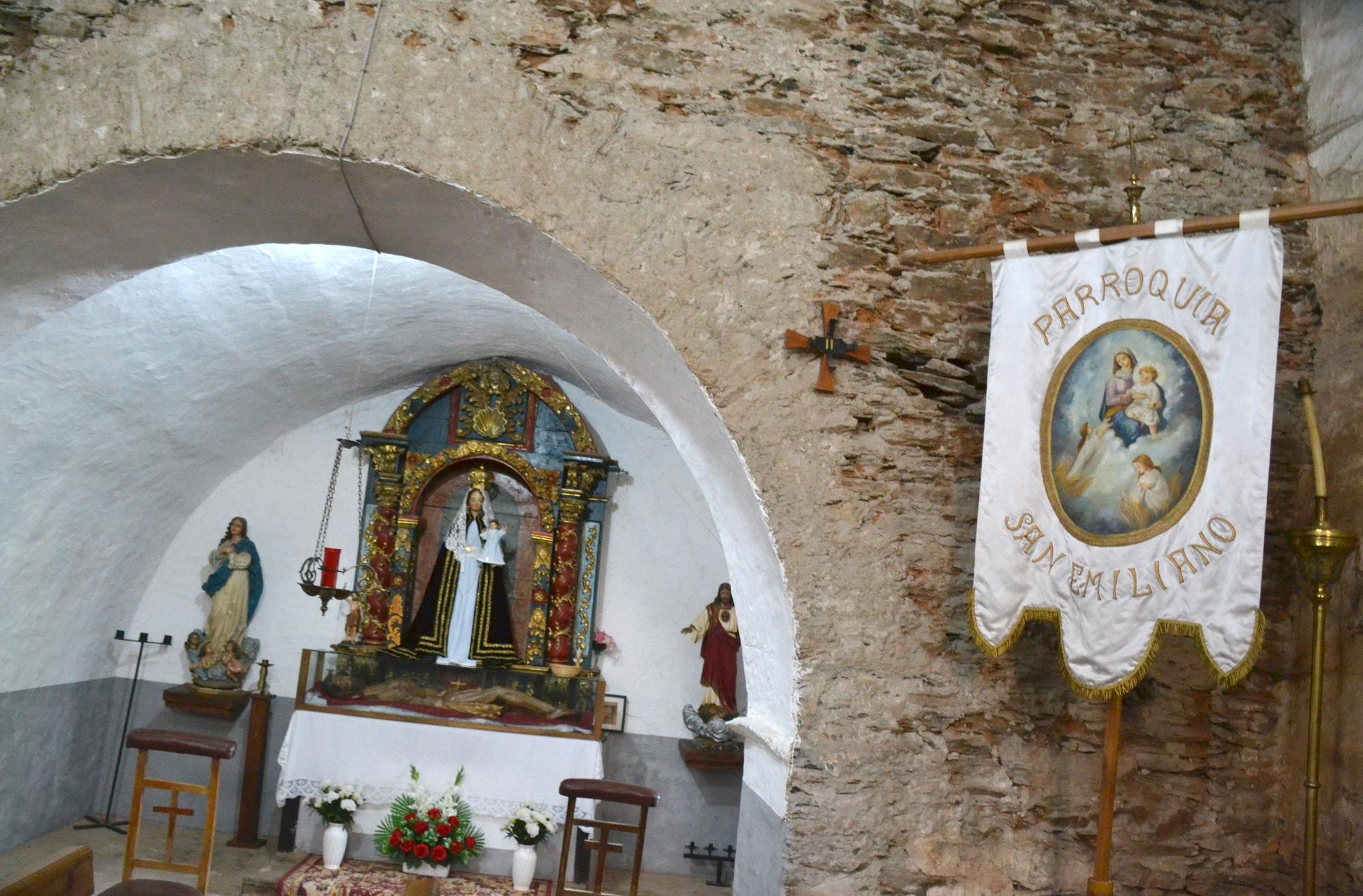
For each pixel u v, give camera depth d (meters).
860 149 3.68
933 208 3.70
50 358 5.55
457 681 7.93
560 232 3.44
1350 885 3.26
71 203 3.48
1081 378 3.26
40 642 6.95
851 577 3.46
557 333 7.21
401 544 8.25
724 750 7.88
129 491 7.16
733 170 3.58
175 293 5.92
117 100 3.34
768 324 3.52
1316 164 3.82
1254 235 3.13
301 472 8.43
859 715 3.42
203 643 7.98
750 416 3.47
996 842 3.45
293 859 7.38
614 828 4.42
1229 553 3.04
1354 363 3.52
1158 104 3.85
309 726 7.46
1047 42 3.85
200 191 3.61
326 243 4.08
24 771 6.96
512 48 3.51
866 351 3.54
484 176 3.42
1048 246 3.34
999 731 3.51
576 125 3.50
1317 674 3.20
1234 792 3.57
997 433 3.30
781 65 3.67
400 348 7.80
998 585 3.24
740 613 3.96
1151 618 3.10
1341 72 3.70
